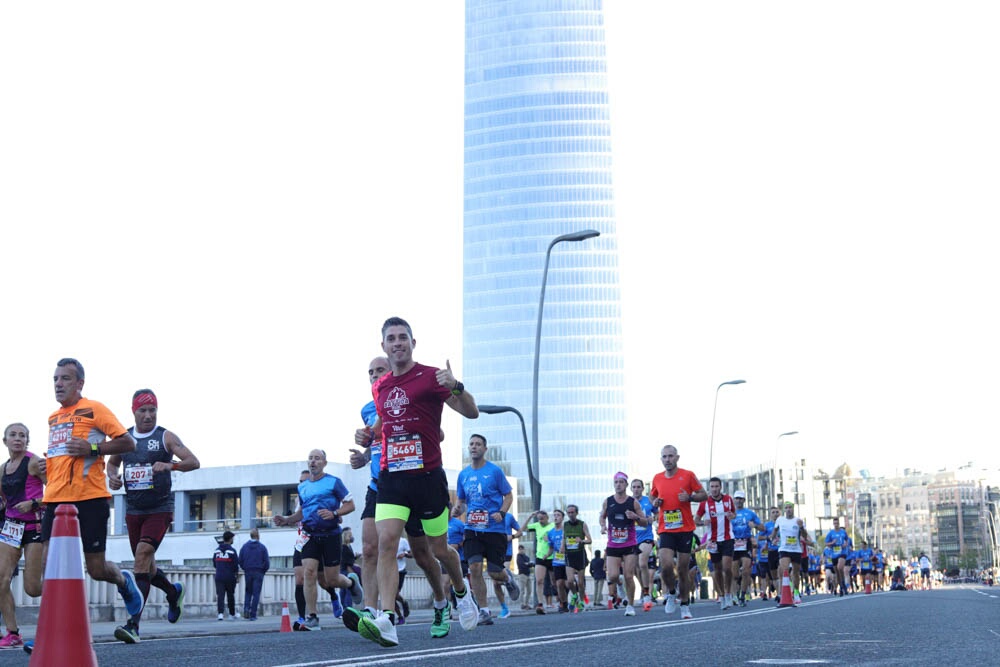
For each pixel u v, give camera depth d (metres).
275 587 29.09
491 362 189.75
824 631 10.27
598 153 193.50
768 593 33.31
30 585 10.72
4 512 11.07
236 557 24.94
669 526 15.94
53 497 10.10
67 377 10.08
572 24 197.38
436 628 10.08
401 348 8.67
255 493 67.12
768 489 196.50
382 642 8.34
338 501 15.34
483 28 199.88
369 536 12.89
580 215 191.62
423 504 8.73
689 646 8.11
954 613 15.43
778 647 7.94
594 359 187.88
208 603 25.59
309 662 6.73
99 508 10.20
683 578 15.95
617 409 186.75
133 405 11.59
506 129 195.62
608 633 10.21
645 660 6.72
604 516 19.44
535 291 190.00
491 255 192.62
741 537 26.30
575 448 186.00
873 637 9.16
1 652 9.25
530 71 196.50
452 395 8.71
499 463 186.50
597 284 189.50
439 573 9.77
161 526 11.48
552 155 193.62
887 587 81.50
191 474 67.25
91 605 21.16
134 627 10.73
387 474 8.70
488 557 15.05
